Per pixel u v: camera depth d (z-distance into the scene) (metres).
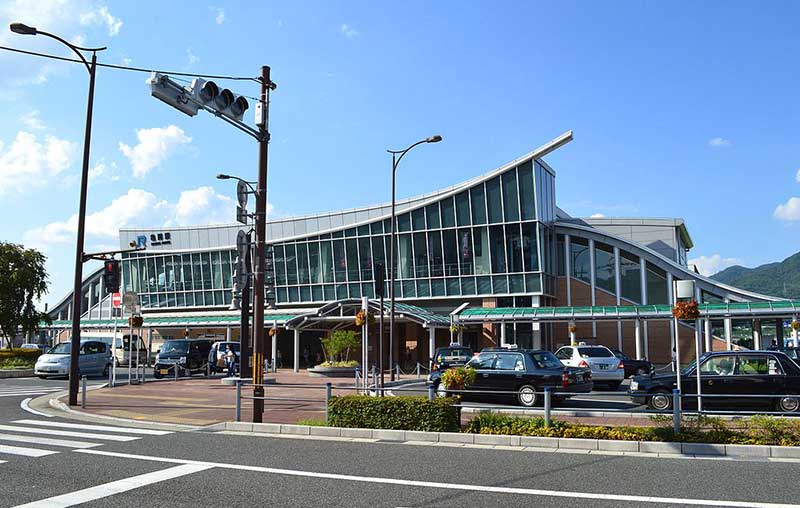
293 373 39.62
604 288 49.06
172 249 62.75
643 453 10.81
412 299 50.31
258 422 14.17
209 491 8.07
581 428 11.80
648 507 7.28
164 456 10.55
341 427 13.09
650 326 46.44
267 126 15.36
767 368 16.09
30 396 21.97
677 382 15.89
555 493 7.95
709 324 38.44
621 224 59.56
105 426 14.49
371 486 8.34
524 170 47.53
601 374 24.09
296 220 56.69
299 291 54.91
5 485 8.39
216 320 50.19
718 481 8.60
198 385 26.55
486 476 8.95
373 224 52.19
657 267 48.03
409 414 12.72
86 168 20.25
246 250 16.44
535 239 47.03
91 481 8.63
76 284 19.48
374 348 51.56
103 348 33.31
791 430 10.91
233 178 30.70
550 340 48.69
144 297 64.25
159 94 12.55
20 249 37.28
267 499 7.66
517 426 12.12
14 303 36.62
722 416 14.71
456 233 49.44
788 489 8.12
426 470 9.38
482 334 48.09
